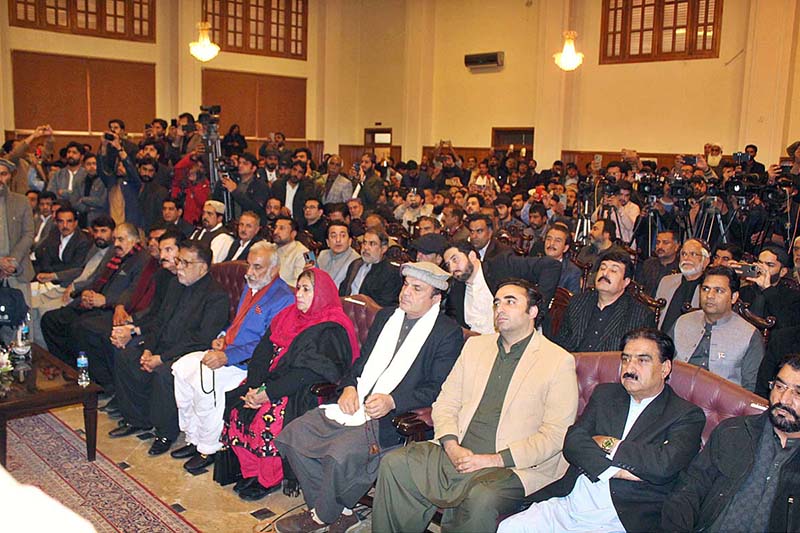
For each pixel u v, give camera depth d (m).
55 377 3.99
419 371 3.28
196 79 13.60
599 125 12.31
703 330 3.46
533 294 2.89
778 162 10.10
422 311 3.34
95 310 5.12
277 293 4.15
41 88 12.18
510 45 13.51
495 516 2.60
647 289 4.80
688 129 11.29
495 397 2.92
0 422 3.62
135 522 3.30
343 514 3.27
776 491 2.30
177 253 4.45
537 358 2.88
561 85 12.38
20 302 4.94
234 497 3.61
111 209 7.86
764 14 10.07
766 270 3.87
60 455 4.03
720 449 2.43
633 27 11.82
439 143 13.03
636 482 2.53
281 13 14.82
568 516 2.62
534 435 2.76
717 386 2.70
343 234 5.28
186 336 4.22
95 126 12.79
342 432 3.24
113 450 4.13
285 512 3.46
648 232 6.04
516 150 13.35
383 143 15.42
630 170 7.95
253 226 5.54
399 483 2.85
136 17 13.06
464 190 9.03
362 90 15.70
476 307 4.10
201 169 7.69
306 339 3.62
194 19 13.42
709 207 5.66
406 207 8.72
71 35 12.38
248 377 3.83
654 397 2.64
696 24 11.13
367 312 3.93
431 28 14.59
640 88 11.78
